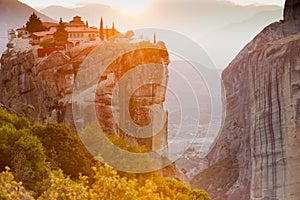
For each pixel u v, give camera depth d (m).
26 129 43.81
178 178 70.06
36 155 36.84
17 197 23.03
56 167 40.47
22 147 36.50
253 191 128.25
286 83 129.62
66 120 71.12
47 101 76.75
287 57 130.88
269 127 130.75
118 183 25.55
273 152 126.62
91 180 42.66
